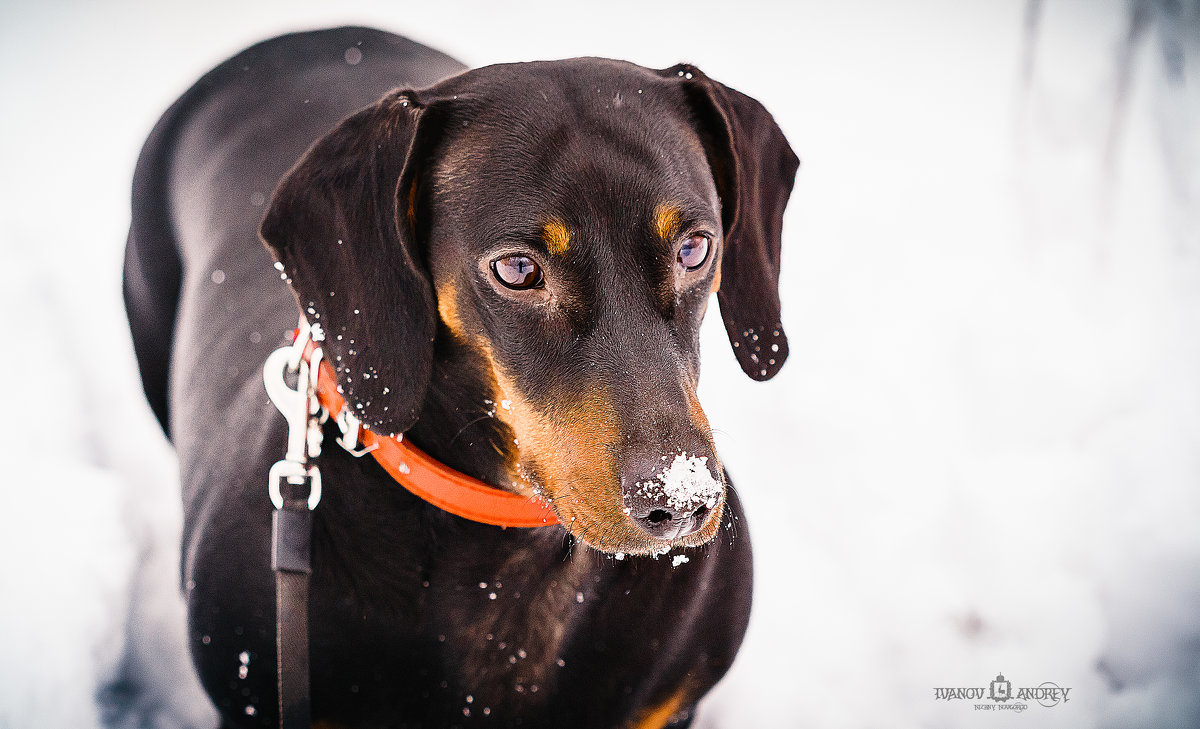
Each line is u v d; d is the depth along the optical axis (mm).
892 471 3797
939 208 4684
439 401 2117
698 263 2055
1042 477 3750
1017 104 5031
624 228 1938
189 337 2861
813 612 3416
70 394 4031
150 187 3385
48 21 5242
